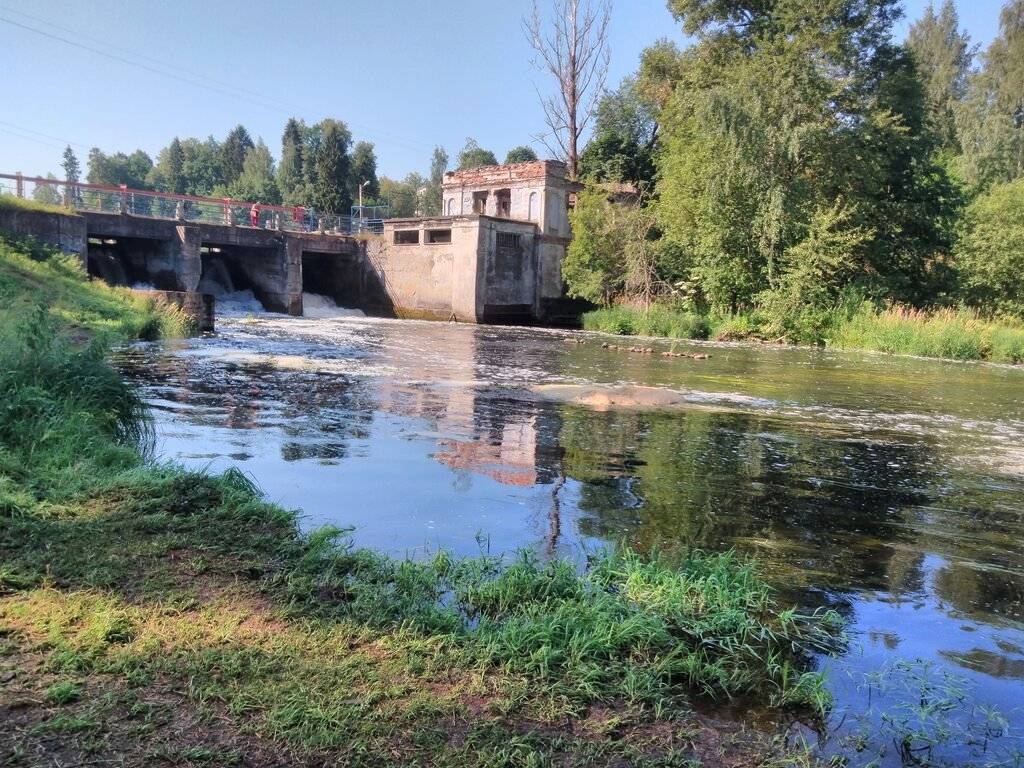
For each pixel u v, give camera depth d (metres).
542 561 4.64
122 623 3.24
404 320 34.66
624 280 34.16
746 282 30.45
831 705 3.20
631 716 2.98
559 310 36.97
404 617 3.63
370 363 15.84
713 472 7.39
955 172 41.41
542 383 13.69
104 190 28.31
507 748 2.62
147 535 4.43
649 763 2.64
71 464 5.73
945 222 32.22
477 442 8.20
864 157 29.34
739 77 30.25
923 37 71.38
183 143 109.25
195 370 13.13
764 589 4.38
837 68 30.14
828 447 9.01
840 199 28.98
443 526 5.23
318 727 2.62
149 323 18.33
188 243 29.84
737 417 10.91
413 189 94.88
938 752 2.88
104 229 27.83
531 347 22.05
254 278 35.12
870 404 12.95
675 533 5.41
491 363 17.08
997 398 14.27
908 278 31.34
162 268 30.75
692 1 34.69
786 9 30.50
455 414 9.96
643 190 37.75
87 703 2.65
